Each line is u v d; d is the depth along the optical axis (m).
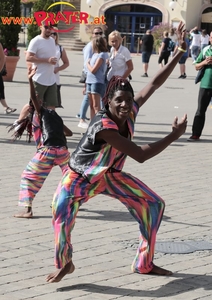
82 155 4.95
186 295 4.98
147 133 12.71
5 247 5.96
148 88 5.27
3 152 10.25
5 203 7.43
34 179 6.90
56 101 11.17
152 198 5.16
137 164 9.81
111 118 4.86
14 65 21.83
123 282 5.21
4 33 21.86
